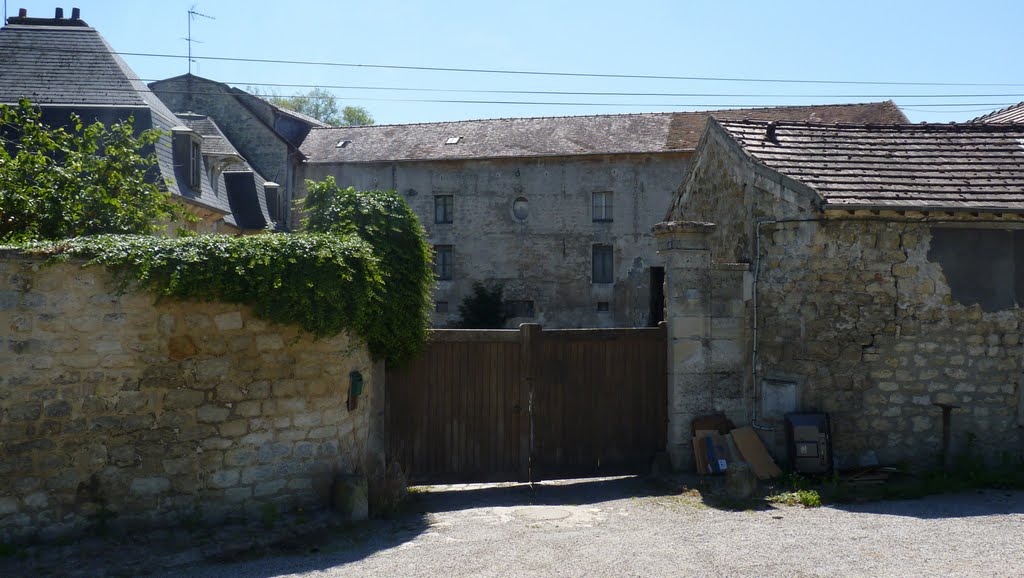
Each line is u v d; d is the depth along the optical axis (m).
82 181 9.42
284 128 33.69
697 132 29.92
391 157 31.06
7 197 8.59
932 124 10.92
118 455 6.57
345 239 7.41
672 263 9.04
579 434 8.86
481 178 30.91
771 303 9.14
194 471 6.77
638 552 6.18
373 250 7.93
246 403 6.95
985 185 9.21
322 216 8.53
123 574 5.79
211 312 6.84
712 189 11.00
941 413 8.97
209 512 6.81
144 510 6.63
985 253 9.02
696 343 9.00
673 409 8.95
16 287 6.29
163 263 6.57
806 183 9.03
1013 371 9.04
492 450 8.66
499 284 30.75
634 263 29.98
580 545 6.41
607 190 30.19
